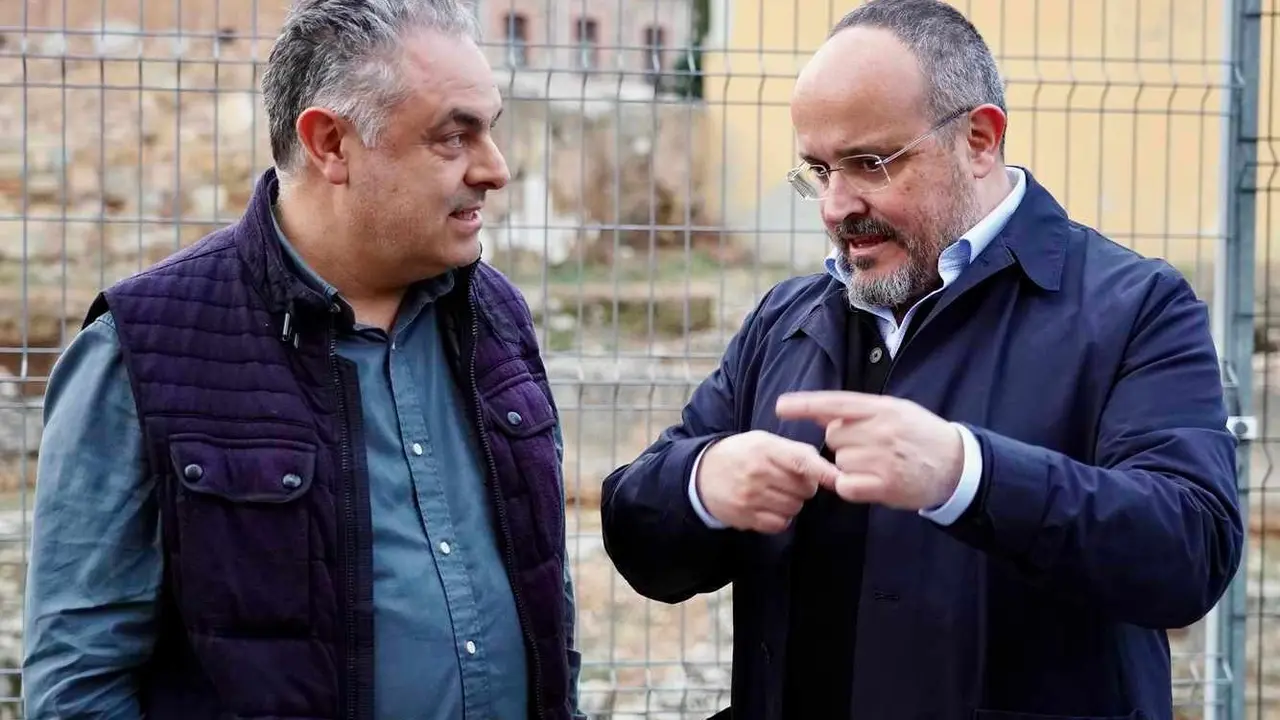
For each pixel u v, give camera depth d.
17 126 5.43
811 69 2.23
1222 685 3.81
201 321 2.15
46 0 4.80
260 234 2.19
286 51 2.21
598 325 6.14
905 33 2.19
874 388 2.28
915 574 2.14
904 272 2.21
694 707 4.00
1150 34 5.53
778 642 2.25
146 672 2.18
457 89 2.15
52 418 2.14
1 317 5.53
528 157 6.64
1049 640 2.11
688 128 3.97
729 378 2.53
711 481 2.15
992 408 2.15
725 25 4.13
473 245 2.23
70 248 5.55
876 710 2.15
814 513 2.26
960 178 2.20
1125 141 5.54
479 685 2.21
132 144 5.47
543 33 5.19
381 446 2.21
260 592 2.07
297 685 2.07
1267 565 4.59
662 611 4.77
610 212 6.85
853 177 2.19
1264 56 4.05
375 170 2.15
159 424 2.07
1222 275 3.82
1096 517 1.91
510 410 2.32
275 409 2.12
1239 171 3.80
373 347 2.24
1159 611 1.96
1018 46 5.62
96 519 2.08
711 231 3.94
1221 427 2.09
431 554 2.20
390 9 2.15
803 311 2.43
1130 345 2.13
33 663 2.08
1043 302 2.20
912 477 1.88
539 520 2.31
